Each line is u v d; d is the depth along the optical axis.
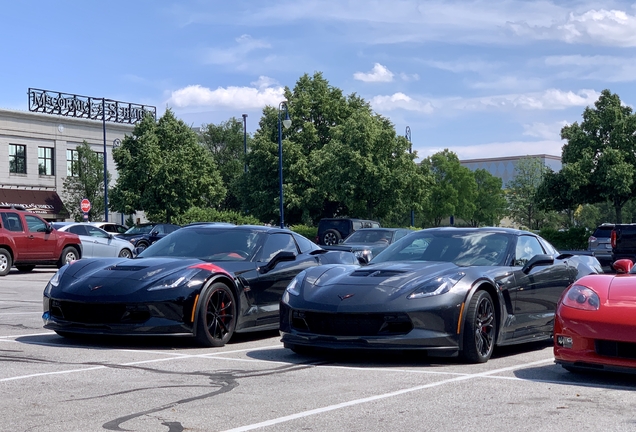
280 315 6.91
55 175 47.50
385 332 6.32
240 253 8.45
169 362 6.54
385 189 39.81
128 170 42.44
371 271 6.94
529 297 7.35
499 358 6.99
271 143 50.62
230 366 6.36
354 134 39.84
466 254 7.41
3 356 6.83
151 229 31.25
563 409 4.68
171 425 4.27
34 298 13.27
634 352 5.37
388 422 4.34
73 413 4.57
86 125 49.50
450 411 4.62
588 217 88.12
